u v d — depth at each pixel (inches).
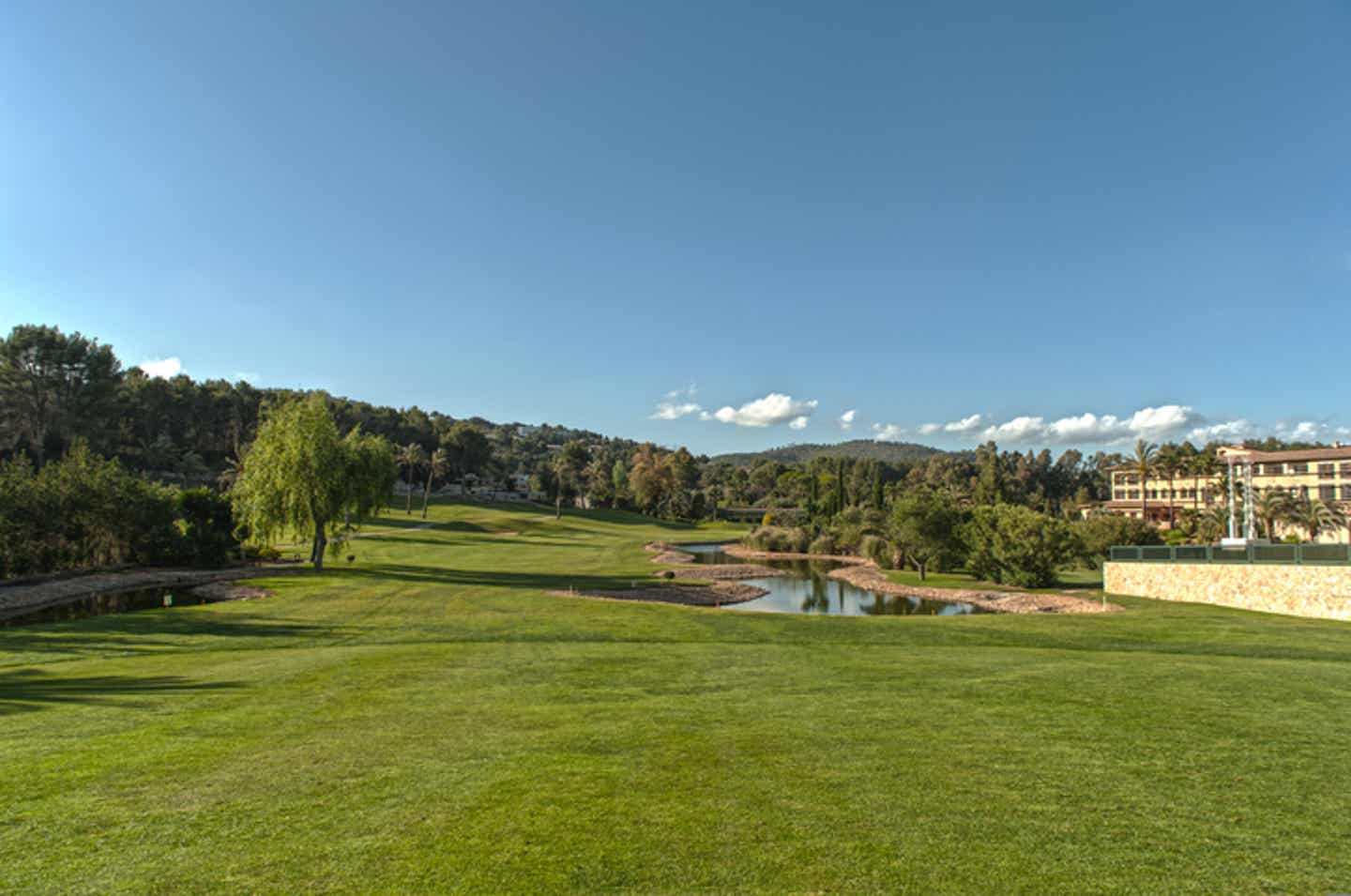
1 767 351.9
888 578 2253.9
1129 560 1571.1
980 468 6742.1
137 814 291.9
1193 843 269.3
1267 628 963.3
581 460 7145.7
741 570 2504.9
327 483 1758.1
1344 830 282.2
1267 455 3206.2
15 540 1514.5
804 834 273.4
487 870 243.1
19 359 3196.4
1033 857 256.7
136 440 4141.2
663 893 227.9
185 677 601.3
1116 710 474.6
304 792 317.1
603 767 353.1
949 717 456.8
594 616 1055.6
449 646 788.0
